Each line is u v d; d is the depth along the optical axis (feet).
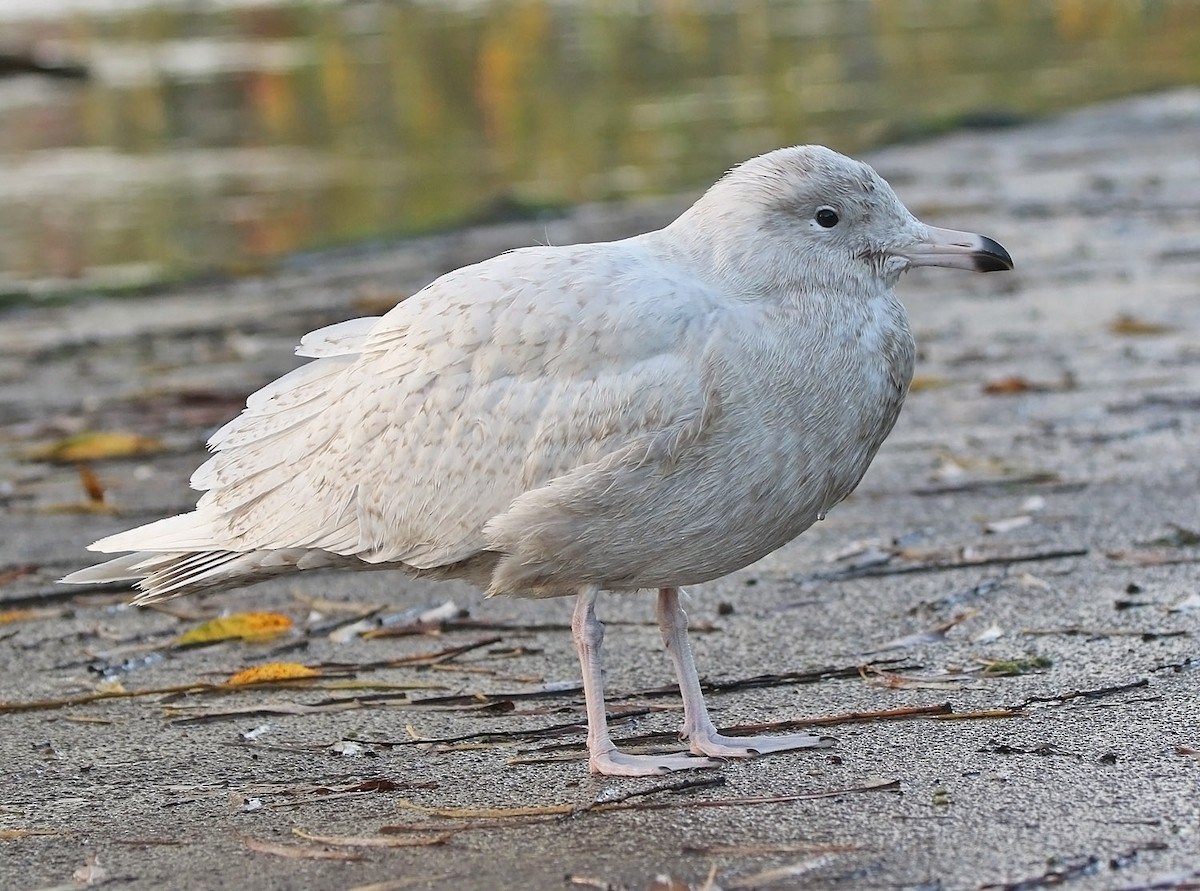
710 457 28.43
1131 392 53.01
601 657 31.78
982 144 100.83
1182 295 64.85
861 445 29.78
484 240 81.41
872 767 28.30
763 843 25.46
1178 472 45.03
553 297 29.19
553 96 120.26
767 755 29.30
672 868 24.81
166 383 60.59
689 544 28.89
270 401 31.89
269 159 103.55
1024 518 42.24
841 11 157.17
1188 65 125.49
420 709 32.78
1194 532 40.04
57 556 43.75
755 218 29.78
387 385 30.01
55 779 30.17
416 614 38.45
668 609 30.50
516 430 28.99
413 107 116.98
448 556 29.71
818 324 29.30
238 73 131.03
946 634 35.04
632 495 28.32
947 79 122.72
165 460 52.06
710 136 104.47
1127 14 149.38
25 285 77.00
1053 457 47.26
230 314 70.49
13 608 40.14
